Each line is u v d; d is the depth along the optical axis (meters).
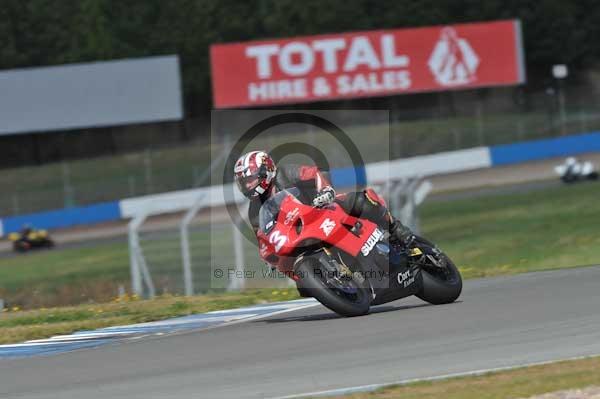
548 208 88.56
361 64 140.12
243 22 169.50
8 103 137.38
